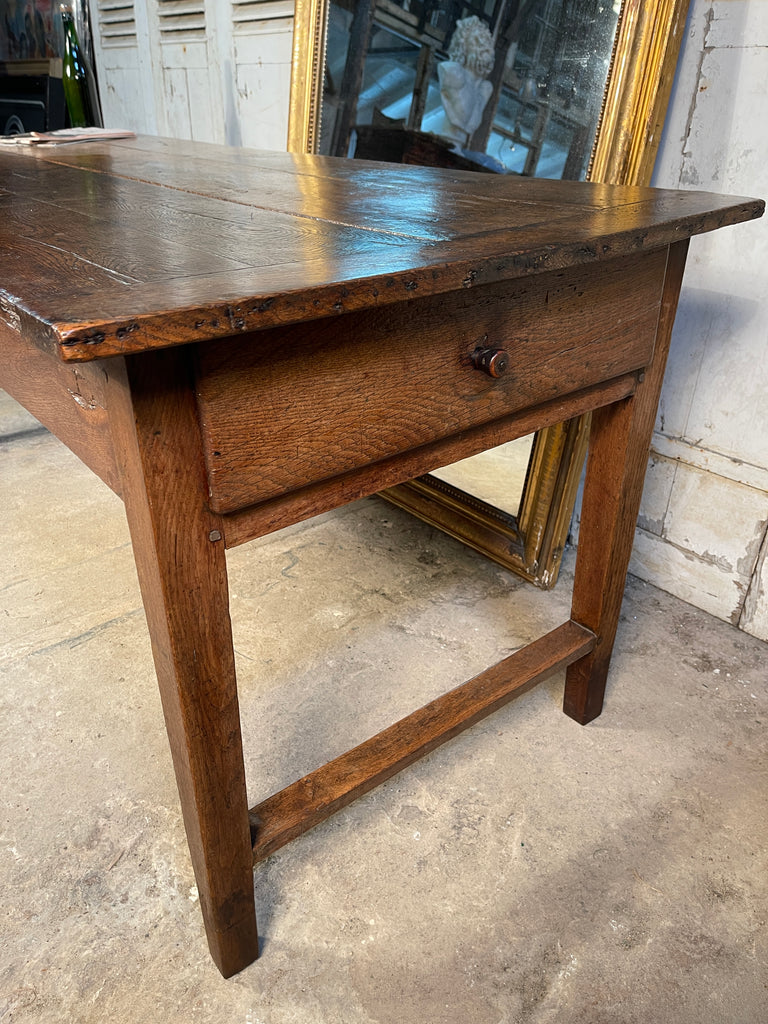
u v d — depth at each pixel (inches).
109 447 29.7
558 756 55.0
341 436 31.0
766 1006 39.2
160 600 30.0
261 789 51.6
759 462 62.7
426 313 31.3
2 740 55.6
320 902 44.8
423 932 43.1
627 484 48.3
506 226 35.8
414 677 62.1
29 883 45.6
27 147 81.0
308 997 39.8
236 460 28.2
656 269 41.3
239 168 61.6
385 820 50.0
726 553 67.5
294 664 63.6
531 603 71.6
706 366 64.0
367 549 80.2
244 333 26.2
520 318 35.3
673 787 52.4
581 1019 38.7
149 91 122.0
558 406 41.6
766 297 58.3
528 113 65.6
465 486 79.1
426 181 53.5
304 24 82.6
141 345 21.7
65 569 75.9
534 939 42.6
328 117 85.9
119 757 54.2
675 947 42.2
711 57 56.2
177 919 43.9
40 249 32.5
